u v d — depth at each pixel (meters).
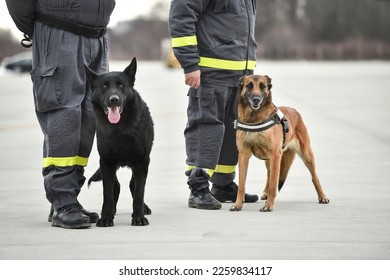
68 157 9.11
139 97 9.07
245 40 10.52
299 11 140.00
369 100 31.97
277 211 9.97
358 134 19.58
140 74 63.78
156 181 12.66
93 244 8.05
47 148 9.22
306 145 10.77
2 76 67.62
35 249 7.86
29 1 9.07
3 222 9.28
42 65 9.19
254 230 8.70
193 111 10.50
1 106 30.23
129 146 8.90
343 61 120.25
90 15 9.20
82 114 9.43
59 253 7.71
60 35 9.13
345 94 35.91
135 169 9.11
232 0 10.34
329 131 20.28
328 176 13.03
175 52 10.28
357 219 9.33
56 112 9.13
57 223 8.95
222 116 10.48
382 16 132.50
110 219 8.98
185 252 7.71
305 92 37.44
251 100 9.91
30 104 31.39
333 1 134.75
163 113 26.22
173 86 43.53
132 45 144.50
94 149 17.16
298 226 8.92
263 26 139.88
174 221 9.28
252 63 10.68
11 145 18.00
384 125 21.77
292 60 126.38
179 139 18.91
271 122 10.05
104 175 9.05
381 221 9.20
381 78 51.56
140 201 9.07
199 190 10.30
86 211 9.39
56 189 9.01
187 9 10.16
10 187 12.12
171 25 10.27
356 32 133.12
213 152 10.34
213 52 10.34
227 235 8.44
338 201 10.71
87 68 8.92
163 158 15.54
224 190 10.99
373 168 13.92
